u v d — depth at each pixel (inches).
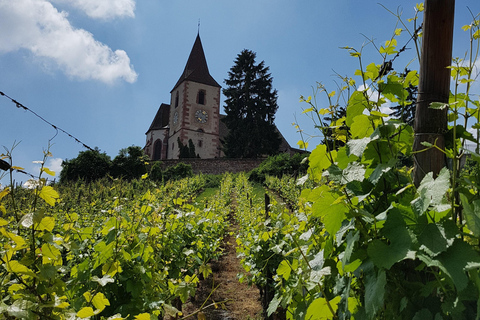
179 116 1711.4
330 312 54.6
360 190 52.7
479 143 51.9
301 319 67.1
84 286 100.0
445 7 54.0
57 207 227.1
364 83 58.1
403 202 46.2
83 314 56.6
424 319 40.6
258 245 174.1
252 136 1409.9
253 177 995.3
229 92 1507.1
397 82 56.6
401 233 41.9
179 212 168.1
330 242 55.8
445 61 53.9
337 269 58.0
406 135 53.6
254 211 279.4
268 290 178.1
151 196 132.6
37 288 56.2
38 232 58.5
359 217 48.3
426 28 55.0
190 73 1743.4
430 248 39.1
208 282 253.1
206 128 1695.4
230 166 1234.6
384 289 41.7
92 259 108.0
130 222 116.0
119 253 100.7
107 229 106.3
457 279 36.1
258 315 183.6
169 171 1093.1
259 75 1529.3
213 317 188.9
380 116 53.5
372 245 43.5
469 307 39.5
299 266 82.0
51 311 55.1
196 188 799.7
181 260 169.5
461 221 44.8
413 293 44.1
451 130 53.8
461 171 53.2
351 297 50.5
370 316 42.6
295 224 105.5
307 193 63.9
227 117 1489.9
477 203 39.4
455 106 52.4
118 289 102.5
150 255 118.2
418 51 60.7
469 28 54.9
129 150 1052.5
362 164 54.5
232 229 400.5
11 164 55.3
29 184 56.3
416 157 53.4
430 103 50.7
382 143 52.4
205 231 229.1
